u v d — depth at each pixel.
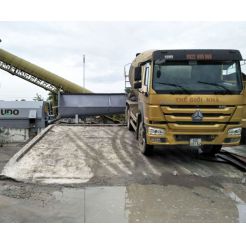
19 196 5.95
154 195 6.08
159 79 7.41
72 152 9.04
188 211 5.35
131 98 11.95
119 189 6.36
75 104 18.00
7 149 20.48
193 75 7.44
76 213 5.23
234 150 10.85
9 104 24.56
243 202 5.80
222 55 7.48
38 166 7.70
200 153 9.40
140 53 11.04
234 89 7.43
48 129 12.54
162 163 8.23
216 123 7.45
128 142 10.44
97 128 13.32
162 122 7.46
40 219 5.00
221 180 7.04
